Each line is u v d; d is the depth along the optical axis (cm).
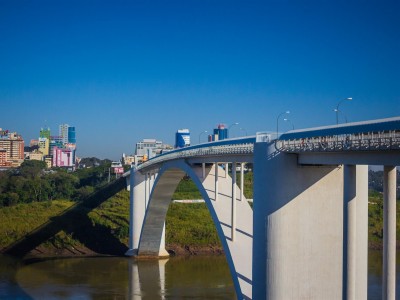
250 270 3919
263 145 3391
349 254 2756
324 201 3353
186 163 5428
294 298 3309
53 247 8925
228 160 4341
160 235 8225
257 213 3400
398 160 2478
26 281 6819
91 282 6794
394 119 2464
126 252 8669
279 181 3316
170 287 6556
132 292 6297
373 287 6150
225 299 5972
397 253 8981
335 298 3341
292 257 3316
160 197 7350
